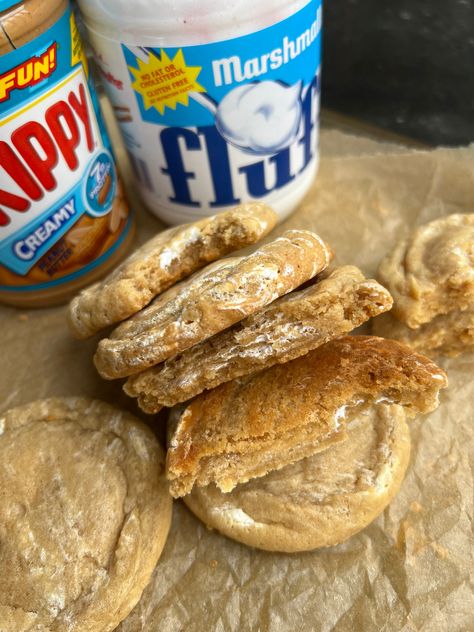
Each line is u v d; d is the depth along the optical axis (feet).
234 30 0.51
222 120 0.58
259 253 0.46
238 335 0.46
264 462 0.50
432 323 0.60
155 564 0.50
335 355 0.50
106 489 0.50
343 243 0.73
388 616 0.48
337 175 0.80
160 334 0.44
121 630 0.49
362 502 0.50
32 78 0.50
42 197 0.57
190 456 0.48
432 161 0.78
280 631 0.48
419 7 0.87
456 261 0.58
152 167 0.65
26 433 0.55
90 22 0.54
